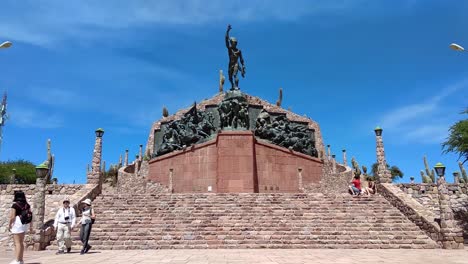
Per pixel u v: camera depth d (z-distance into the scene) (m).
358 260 11.05
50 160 34.94
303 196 20.48
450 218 15.64
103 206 18.84
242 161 27.95
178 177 30.06
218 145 28.48
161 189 30.08
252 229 16.53
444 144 23.33
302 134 33.91
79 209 18.39
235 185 27.45
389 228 16.91
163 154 32.12
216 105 34.19
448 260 11.20
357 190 23.31
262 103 43.38
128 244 15.20
